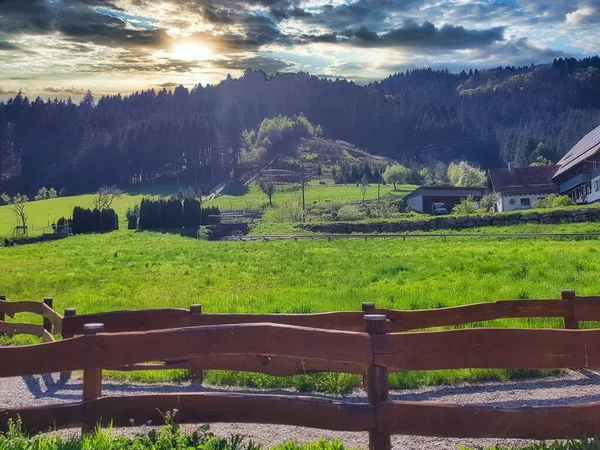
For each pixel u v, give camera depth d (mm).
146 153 178750
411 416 4562
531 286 15672
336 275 21891
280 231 60938
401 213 81750
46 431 4852
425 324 8664
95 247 43750
